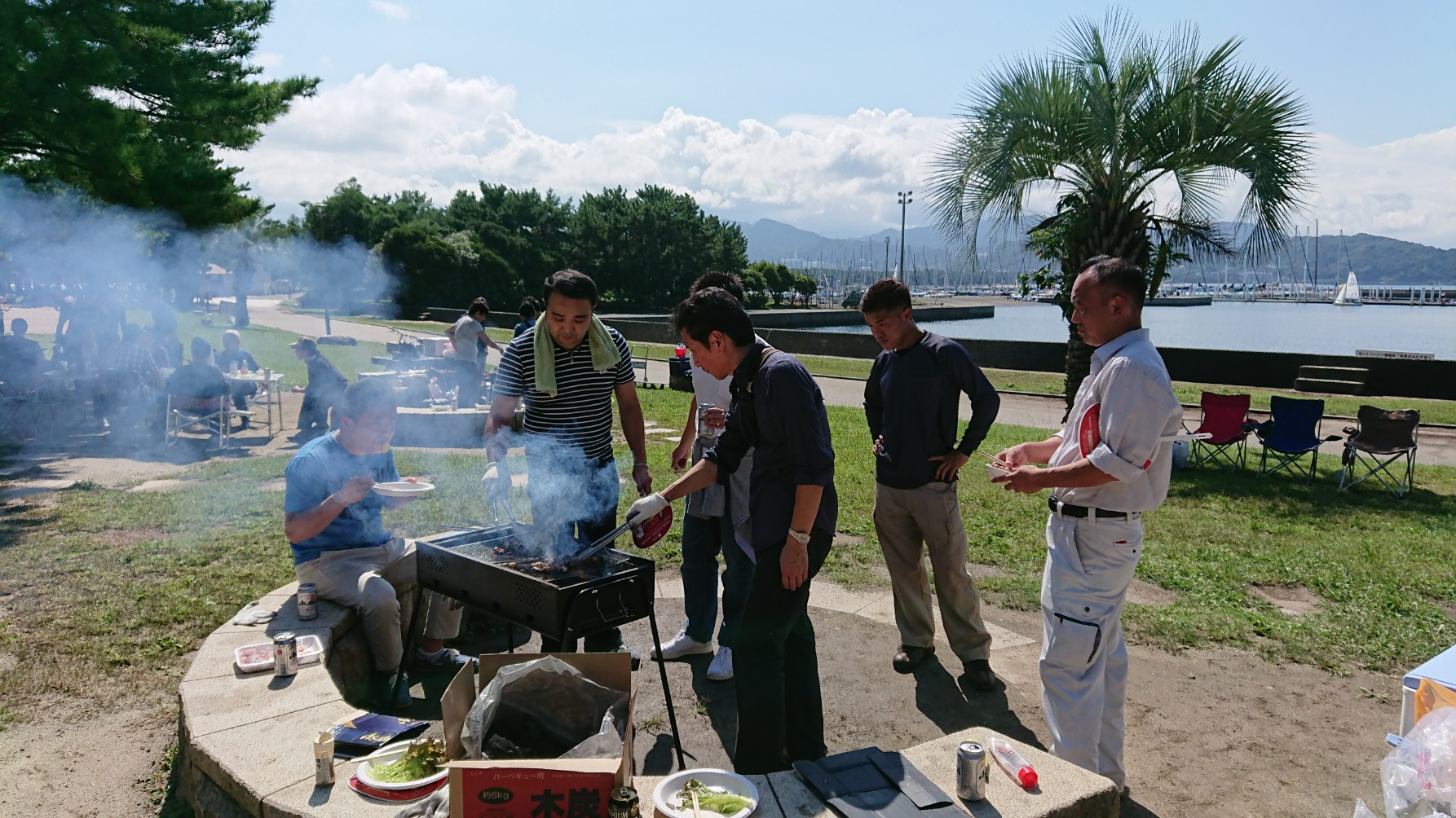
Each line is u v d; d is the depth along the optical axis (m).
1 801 2.96
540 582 2.88
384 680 3.68
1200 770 3.32
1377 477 9.09
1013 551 6.02
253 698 2.88
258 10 13.37
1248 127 8.92
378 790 2.31
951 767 2.52
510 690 2.50
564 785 2.07
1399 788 2.19
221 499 7.07
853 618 4.84
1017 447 3.48
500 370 3.79
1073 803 2.35
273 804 2.30
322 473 3.64
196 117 13.00
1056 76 9.66
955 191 10.08
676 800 2.27
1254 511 7.52
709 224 73.94
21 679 3.76
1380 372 17.75
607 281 65.50
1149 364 2.76
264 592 4.81
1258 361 19.08
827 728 3.63
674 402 14.12
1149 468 2.90
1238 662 4.31
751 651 2.98
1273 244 9.45
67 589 4.82
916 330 3.92
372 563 3.77
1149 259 9.95
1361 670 4.22
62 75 11.11
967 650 3.99
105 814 2.91
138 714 3.57
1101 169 9.66
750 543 3.64
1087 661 2.95
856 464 9.05
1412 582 5.46
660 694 3.91
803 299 86.00
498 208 67.06
